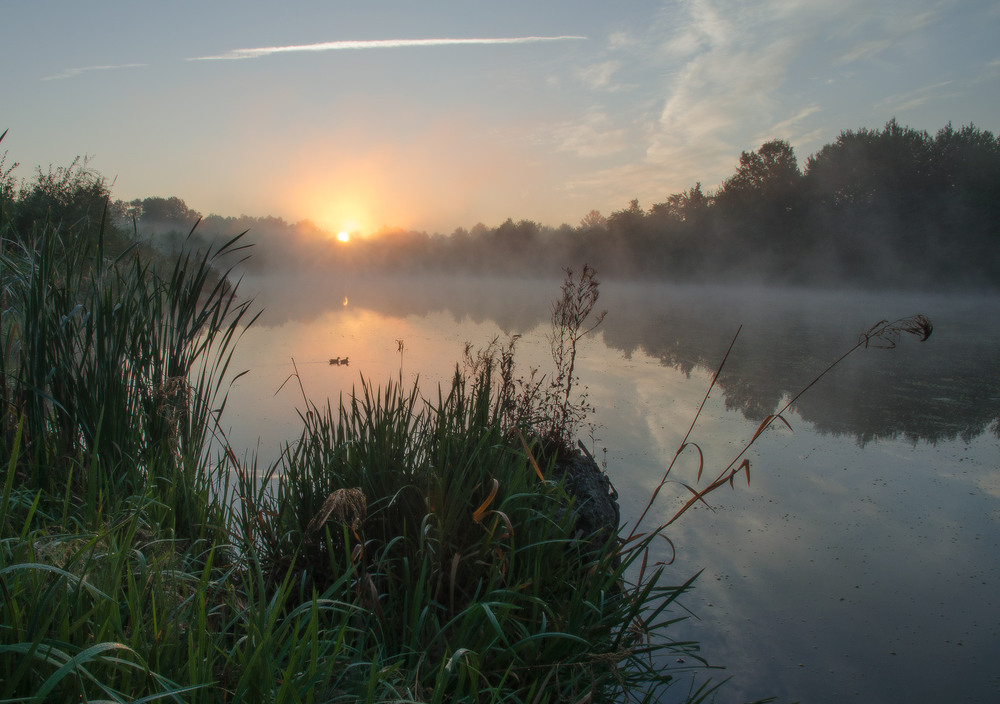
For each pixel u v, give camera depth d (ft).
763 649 9.94
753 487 17.48
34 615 3.94
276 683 4.20
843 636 10.43
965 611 11.32
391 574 6.91
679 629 10.49
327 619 6.41
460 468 7.75
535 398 13.91
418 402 21.27
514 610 6.75
